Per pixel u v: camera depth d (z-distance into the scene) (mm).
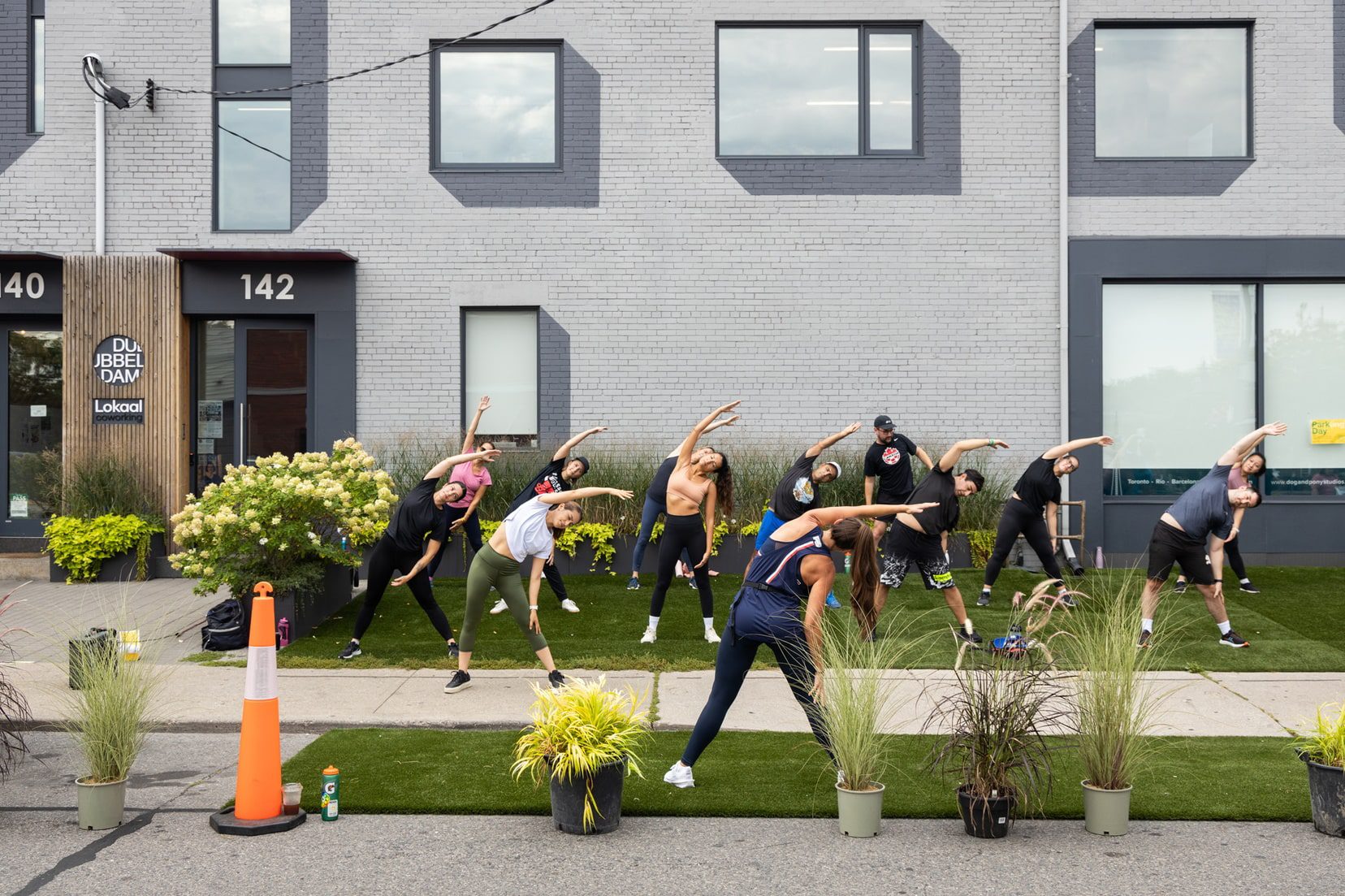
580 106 14531
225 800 6129
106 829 5617
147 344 14031
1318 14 14312
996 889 4824
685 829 5645
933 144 14492
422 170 14500
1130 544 14227
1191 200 14352
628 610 11445
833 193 14500
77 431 14008
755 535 13227
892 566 9781
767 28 14688
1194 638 10250
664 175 14523
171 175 14469
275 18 14672
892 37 14688
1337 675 9086
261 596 5777
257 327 14648
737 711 8000
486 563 8289
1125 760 5664
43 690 8445
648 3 14555
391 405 14438
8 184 14422
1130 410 14445
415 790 6180
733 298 14523
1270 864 5129
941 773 6539
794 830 5625
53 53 14453
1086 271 14328
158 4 14492
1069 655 6367
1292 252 14266
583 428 14484
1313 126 14305
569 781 5527
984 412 14445
